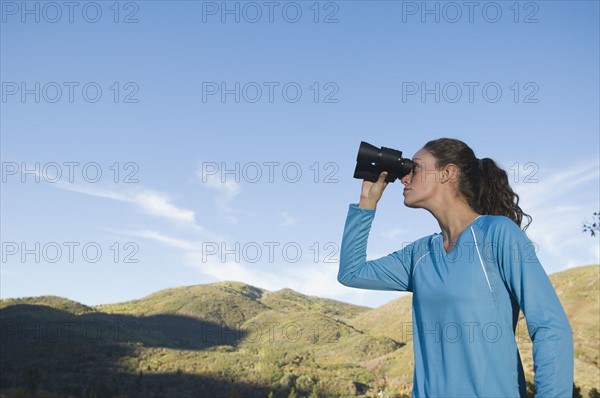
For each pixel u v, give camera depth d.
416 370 2.40
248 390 91.31
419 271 2.44
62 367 94.06
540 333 2.07
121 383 89.25
